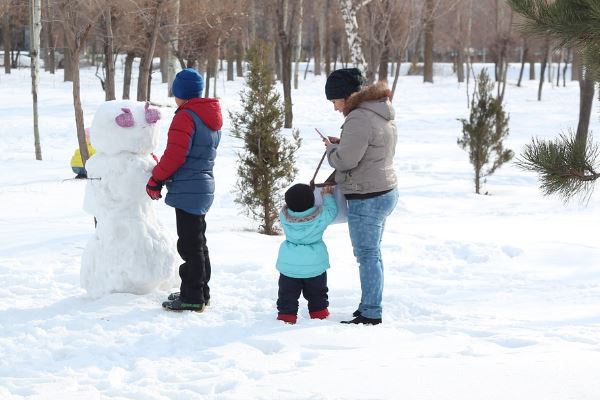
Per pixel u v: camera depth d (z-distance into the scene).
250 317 5.72
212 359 4.65
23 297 6.40
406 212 13.76
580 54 5.08
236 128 10.51
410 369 4.25
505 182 18.48
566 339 5.08
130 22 23.41
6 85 42.00
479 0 53.16
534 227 11.31
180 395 3.93
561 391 3.84
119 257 6.01
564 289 7.20
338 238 9.73
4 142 23.92
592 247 9.22
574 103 43.25
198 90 5.76
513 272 8.02
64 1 15.59
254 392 3.93
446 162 21.86
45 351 4.83
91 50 52.16
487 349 4.73
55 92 39.25
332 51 70.62
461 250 9.09
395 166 20.80
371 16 21.97
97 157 6.04
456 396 3.80
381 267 5.62
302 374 4.21
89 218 11.48
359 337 5.05
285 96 29.47
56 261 7.89
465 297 6.83
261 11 43.53
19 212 12.02
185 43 29.98
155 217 6.27
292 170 10.56
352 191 5.50
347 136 5.34
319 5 53.75
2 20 48.94
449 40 53.72
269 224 10.49
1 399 3.91
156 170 5.63
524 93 48.53
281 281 5.61
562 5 4.85
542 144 5.27
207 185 5.74
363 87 5.57
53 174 16.83
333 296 6.73
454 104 41.12
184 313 5.73
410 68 61.81
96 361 4.63
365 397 3.81
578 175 5.17
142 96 19.48
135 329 5.32
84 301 6.06
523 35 5.08
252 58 10.44
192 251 5.76
